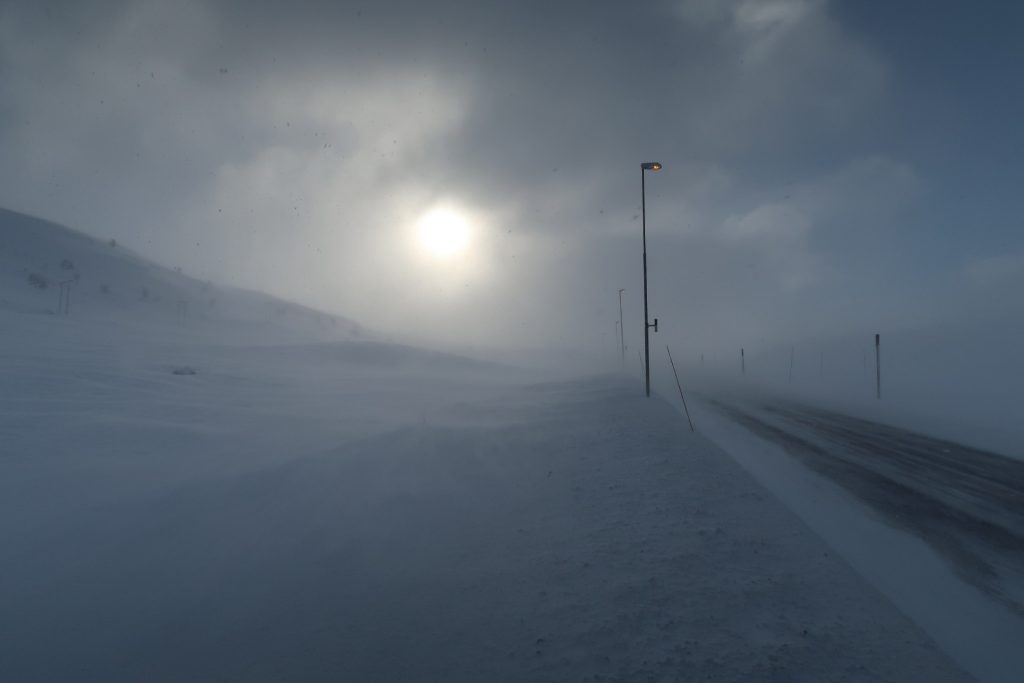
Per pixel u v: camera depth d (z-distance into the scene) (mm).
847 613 5879
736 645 5402
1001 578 7090
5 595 7398
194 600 7172
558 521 9023
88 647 6270
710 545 7555
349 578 7555
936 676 4867
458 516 9594
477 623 6305
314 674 5625
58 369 37250
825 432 19453
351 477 11758
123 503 10609
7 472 13359
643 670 5160
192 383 39625
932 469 13555
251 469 12633
